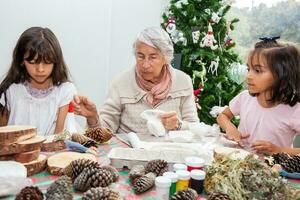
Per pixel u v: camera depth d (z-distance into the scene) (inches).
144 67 55.4
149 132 48.5
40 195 23.4
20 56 49.2
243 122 56.1
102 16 97.5
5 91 52.6
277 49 48.8
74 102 46.1
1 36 86.7
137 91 58.0
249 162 28.0
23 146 29.3
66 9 92.7
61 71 53.6
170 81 59.1
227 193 24.9
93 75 100.0
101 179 26.1
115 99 58.4
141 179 27.2
